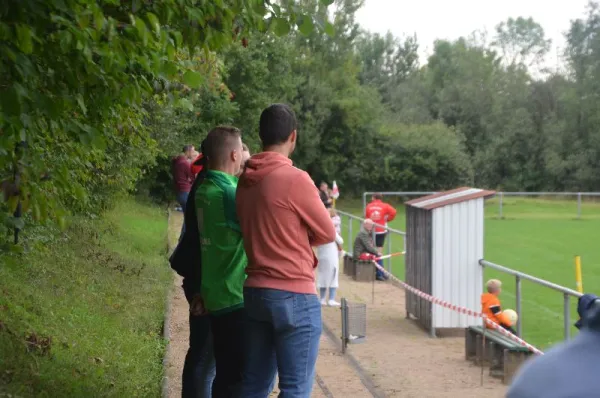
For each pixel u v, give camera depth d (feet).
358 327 36.60
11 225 16.62
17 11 13.78
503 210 152.76
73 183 17.56
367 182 197.57
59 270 34.86
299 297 15.21
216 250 16.66
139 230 67.77
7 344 20.62
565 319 29.25
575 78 241.55
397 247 91.20
